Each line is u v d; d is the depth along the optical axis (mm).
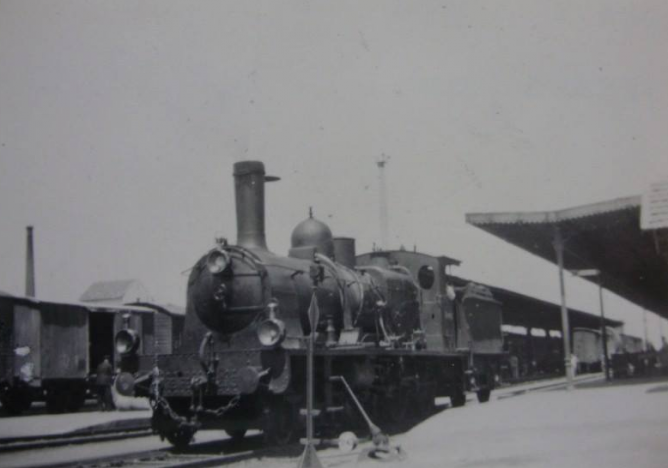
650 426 11281
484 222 21203
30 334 22141
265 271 12570
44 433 15797
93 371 26766
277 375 11695
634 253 25406
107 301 51469
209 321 12789
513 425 12742
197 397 12453
